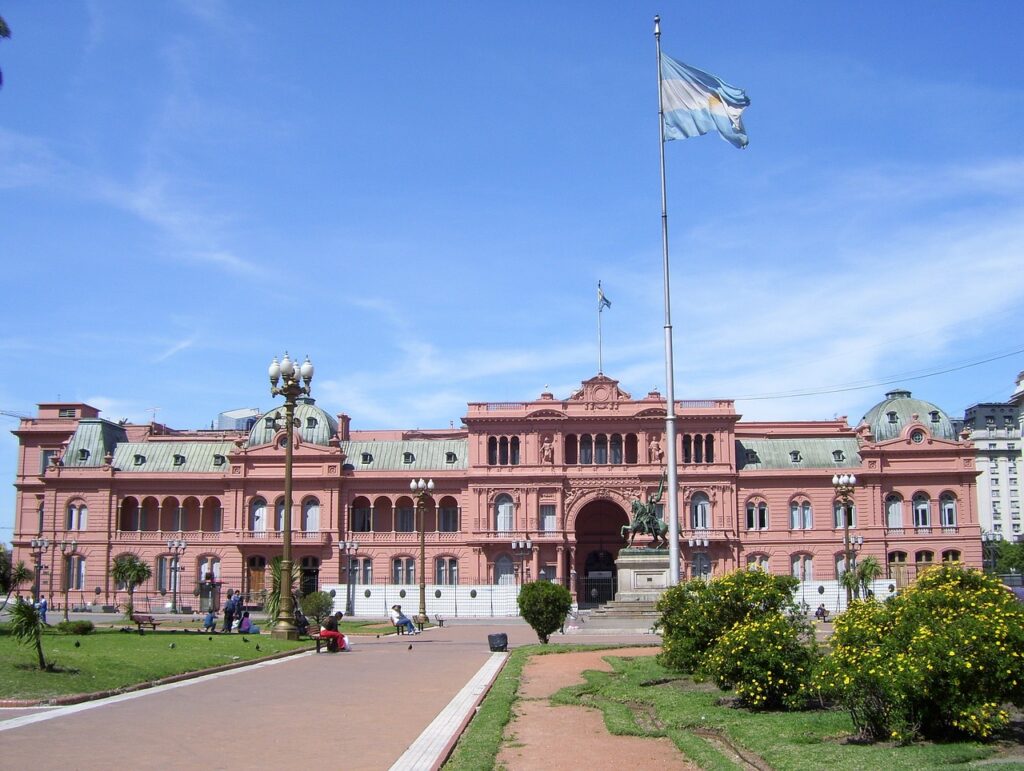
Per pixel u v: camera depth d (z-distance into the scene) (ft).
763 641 93.04
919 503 421.59
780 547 419.13
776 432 474.49
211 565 426.92
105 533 431.43
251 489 430.61
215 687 111.55
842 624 84.23
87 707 94.79
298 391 181.98
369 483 429.79
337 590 415.03
